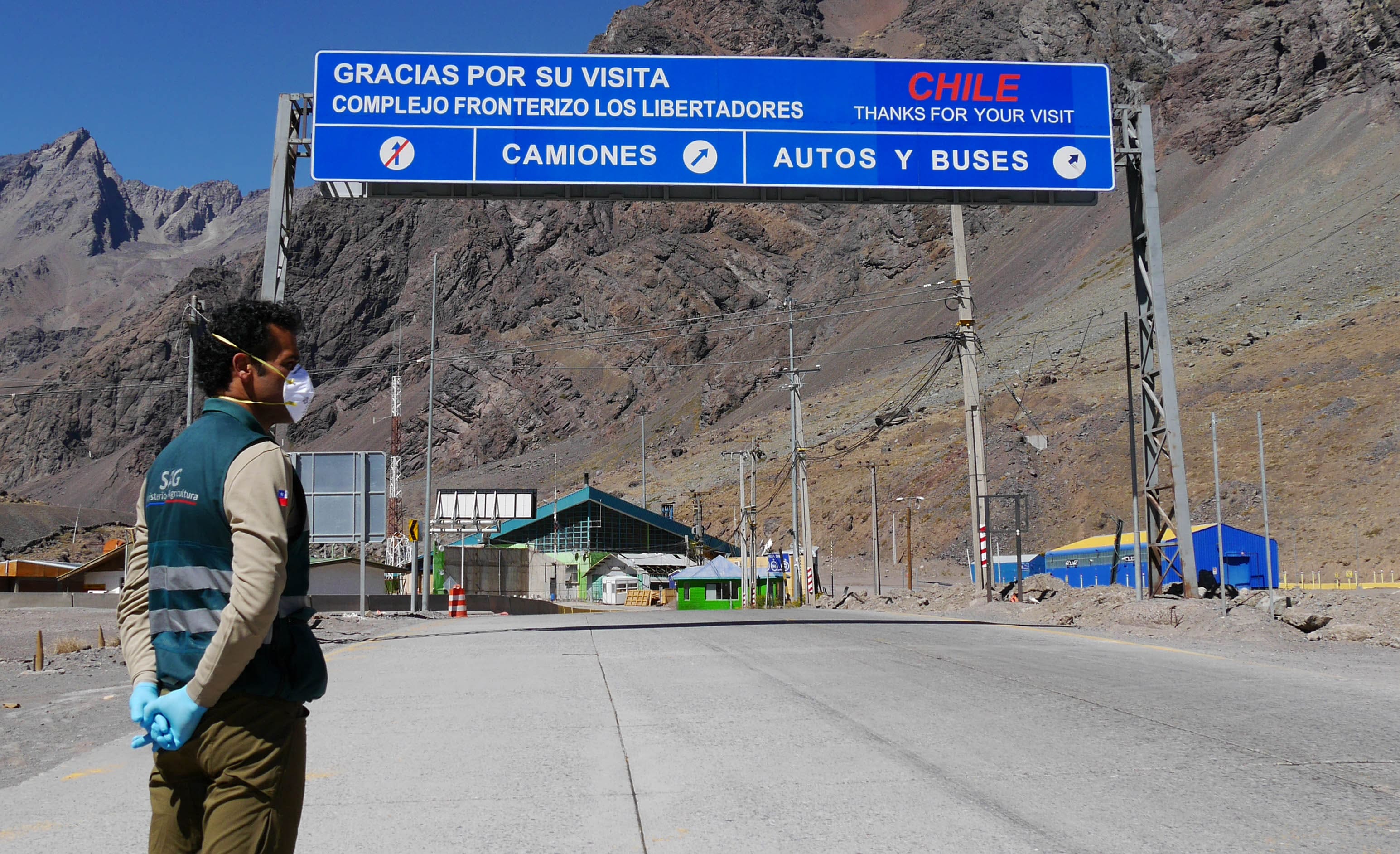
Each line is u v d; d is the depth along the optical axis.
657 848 5.29
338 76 21.47
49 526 174.50
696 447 173.88
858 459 121.62
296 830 3.12
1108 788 6.38
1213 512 73.62
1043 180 22.14
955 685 10.79
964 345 35.59
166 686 2.98
